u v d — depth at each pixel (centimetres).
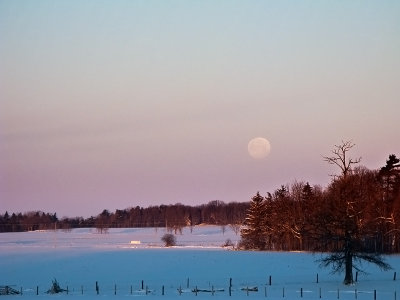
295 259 15350
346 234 9156
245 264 14100
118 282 10844
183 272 12500
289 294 8331
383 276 10981
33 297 8525
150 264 14300
